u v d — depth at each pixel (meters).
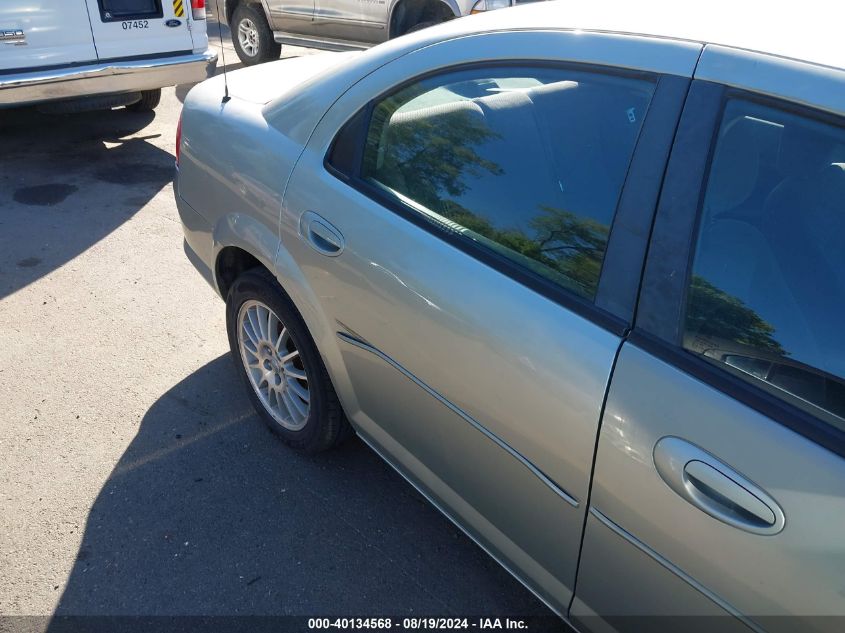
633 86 1.59
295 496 2.54
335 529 2.42
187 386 3.07
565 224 1.68
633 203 1.54
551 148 1.74
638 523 1.47
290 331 2.47
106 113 6.68
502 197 1.82
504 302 1.71
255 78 2.89
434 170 1.98
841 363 1.31
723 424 1.35
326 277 2.18
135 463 2.65
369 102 2.16
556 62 1.75
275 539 2.37
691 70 1.50
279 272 2.34
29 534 2.35
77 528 2.38
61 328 3.42
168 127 6.34
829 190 1.37
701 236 1.46
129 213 4.64
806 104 1.36
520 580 1.92
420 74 2.05
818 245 1.39
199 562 2.28
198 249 2.89
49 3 4.83
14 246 4.15
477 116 1.91
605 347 1.52
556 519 1.68
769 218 1.44
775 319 1.38
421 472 2.16
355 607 2.17
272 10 8.11
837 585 1.20
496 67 1.88
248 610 2.14
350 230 2.09
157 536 2.36
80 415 2.87
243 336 2.79
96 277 3.87
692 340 1.44
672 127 1.50
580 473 1.56
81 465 2.63
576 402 1.54
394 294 1.96
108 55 5.21
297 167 2.29
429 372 1.91
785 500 1.25
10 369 3.12
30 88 4.88
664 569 1.45
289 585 2.22
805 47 1.43
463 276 1.81
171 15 5.46
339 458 2.72
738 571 1.32
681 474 1.37
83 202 4.77
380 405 2.21
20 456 2.66
